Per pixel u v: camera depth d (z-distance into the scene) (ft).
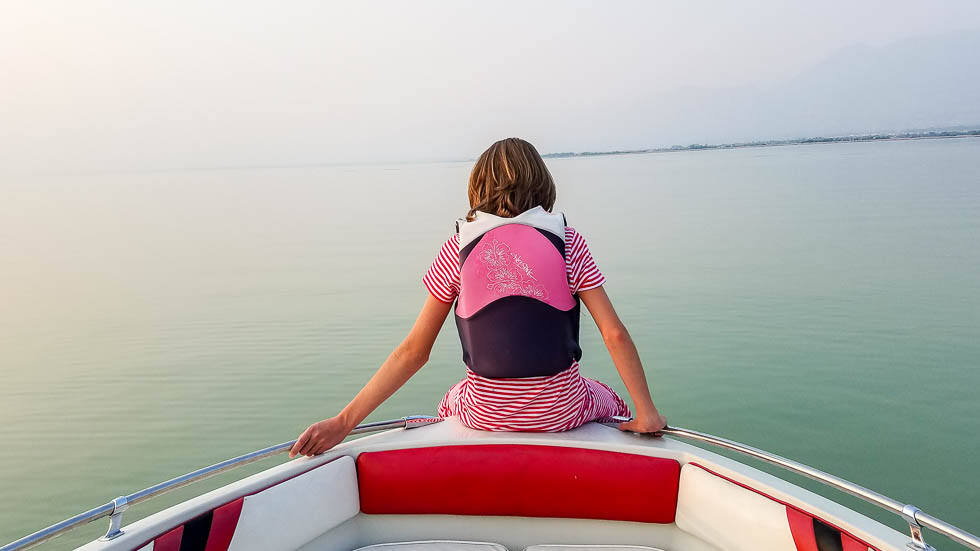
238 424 19.95
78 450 18.40
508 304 5.50
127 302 40.24
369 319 32.94
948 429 17.39
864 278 37.81
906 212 70.03
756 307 31.86
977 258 42.39
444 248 5.82
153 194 215.92
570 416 5.97
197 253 64.54
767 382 21.34
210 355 27.50
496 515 5.83
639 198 109.29
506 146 5.77
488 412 5.93
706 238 57.62
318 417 20.35
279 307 36.78
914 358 23.18
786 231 59.77
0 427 20.16
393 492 5.78
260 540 5.04
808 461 15.93
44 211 147.33
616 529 5.82
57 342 30.55
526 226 5.56
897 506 4.24
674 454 5.69
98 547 4.29
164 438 19.07
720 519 5.20
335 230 83.35
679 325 28.94
